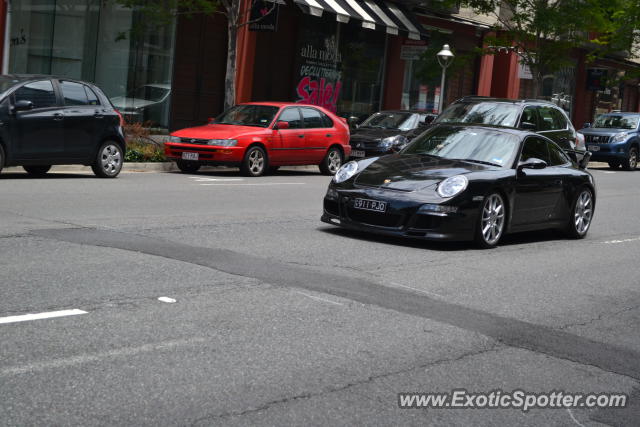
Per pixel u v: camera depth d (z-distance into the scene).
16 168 16.53
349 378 4.96
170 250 8.38
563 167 11.88
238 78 25.86
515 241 11.40
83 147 15.13
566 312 7.25
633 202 18.17
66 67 21.86
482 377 5.23
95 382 4.54
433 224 9.68
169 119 24.30
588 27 31.28
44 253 7.76
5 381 4.46
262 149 18.53
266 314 6.21
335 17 26.11
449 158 10.88
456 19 34.03
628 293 8.34
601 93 48.34
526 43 33.34
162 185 15.02
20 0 20.72
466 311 6.91
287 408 4.39
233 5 21.53
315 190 16.25
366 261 8.75
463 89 36.28
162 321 5.80
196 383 4.65
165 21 22.08
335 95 29.55
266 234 10.00
